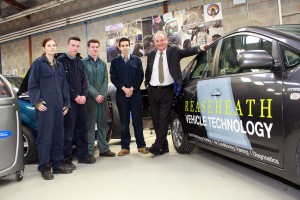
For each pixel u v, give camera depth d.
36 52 9.96
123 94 4.18
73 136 4.12
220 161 3.59
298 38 2.16
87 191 2.83
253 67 2.22
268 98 2.22
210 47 3.43
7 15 10.25
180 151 4.09
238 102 2.59
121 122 4.29
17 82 4.51
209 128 3.16
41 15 9.81
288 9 5.96
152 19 7.52
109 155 4.29
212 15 6.75
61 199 2.65
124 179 3.12
